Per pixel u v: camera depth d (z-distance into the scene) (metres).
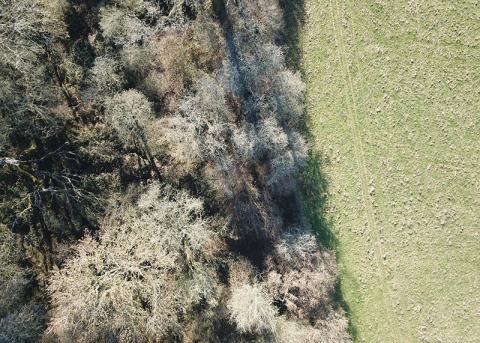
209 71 30.11
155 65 29.39
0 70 27.23
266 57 30.38
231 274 29.91
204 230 28.36
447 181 31.69
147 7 29.30
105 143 29.56
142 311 27.36
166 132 28.92
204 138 29.27
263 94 30.42
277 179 30.86
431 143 31.59
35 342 27.86
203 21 30.16
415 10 31.06
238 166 30.25
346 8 31.31
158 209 28.25
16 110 27.95
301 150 31.11
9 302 27.59
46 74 28.88
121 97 28.53
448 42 31.02
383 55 31.44
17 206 29.11
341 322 30.52
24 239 29.19
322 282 30.06
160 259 27.36
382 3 31.19
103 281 27.11
